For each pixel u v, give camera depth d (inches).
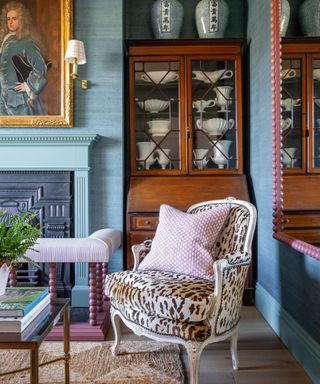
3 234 58.4
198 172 123.6
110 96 122.1
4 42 122.0
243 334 94.7
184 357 82.4
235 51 122.7
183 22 135.6
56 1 121.3
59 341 89.4
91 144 118.2
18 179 118.1
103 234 101.3
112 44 121.5
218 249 85.2
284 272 91.0
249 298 117.8
